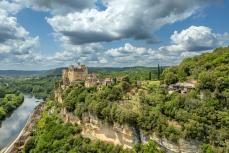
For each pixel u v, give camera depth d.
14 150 181.62
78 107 169.00
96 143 143.12
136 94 140.00
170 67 167.12
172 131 111.56
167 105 118.56
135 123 126.12
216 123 107.38
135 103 134.25
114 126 137.12
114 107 138.50
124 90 148.88
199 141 105.25
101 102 147.88
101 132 147.00
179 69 154.88
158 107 121.06
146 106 125.81
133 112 127.19
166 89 135.75
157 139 116.56
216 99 115.00
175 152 110.31
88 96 169.62
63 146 154.88
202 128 105.44
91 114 155.00
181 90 128.62
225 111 111.25
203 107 111.38
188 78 144.62
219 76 121.81
